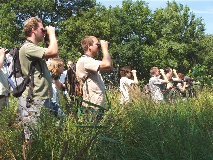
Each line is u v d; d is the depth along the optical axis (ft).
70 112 9.61
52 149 8.09
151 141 10.30
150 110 12.90
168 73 25.32
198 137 10.85
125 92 14.17
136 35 117.29
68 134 8.67
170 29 136.67
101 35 102.94
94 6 120.16
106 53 12.00
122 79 18.84
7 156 7.59
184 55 139.13
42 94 10.18
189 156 9.86
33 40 10.78
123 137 10.06
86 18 107.34
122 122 10.22
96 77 11.85
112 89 13.17
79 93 11.24
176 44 130.72
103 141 9.41
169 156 9.80
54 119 8.97
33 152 8.05
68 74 11.58
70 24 101.30
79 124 9.34
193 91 24.09
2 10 104.47
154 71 22.79
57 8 115.75
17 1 107.96
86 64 11.71
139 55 113.80
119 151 9.68
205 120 13.80
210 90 22.16
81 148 8.42
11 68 10.34
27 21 10.71
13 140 8.14
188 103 16.81
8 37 101.19
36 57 10.16
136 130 10.73
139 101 13.32
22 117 10.02
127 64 116.78
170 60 125.90
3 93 12.51
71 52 95.76
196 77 54.54
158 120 11.60
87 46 12.39
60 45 100.48
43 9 107.34
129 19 117.19
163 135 10.12
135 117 11.21
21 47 10.39
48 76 10.55
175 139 10.38
